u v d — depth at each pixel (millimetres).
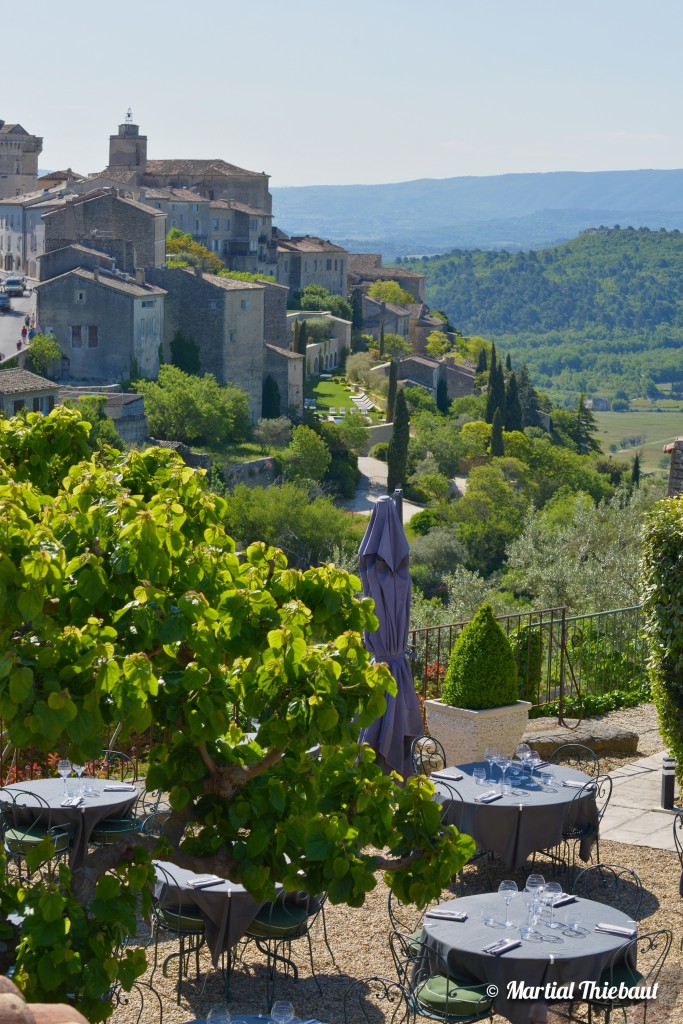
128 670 6812
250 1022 8336
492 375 159750
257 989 10961
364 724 7676
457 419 165750
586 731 18047
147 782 7891
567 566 38281
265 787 7875
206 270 164750
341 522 101625
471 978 9500
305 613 7793
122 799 12859
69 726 6816
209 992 10883
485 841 12484
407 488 131000
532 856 14031
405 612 14922
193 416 119812
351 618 8312
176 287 134125
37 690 6926
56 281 122000
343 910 12742
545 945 9406
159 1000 10102
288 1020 8094
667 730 14633
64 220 139250
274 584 8344
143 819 13438
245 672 7754
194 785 7949
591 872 13492
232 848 7859
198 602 7363
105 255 127312
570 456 150375
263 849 7711
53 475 10297
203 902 10484
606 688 21484
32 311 132250
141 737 17406
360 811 7840
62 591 7473
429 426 150875
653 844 14312
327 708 7340
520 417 163000
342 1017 10398
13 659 6746
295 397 148375
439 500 128625
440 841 8219
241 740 8766
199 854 7961
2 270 162250
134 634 7422
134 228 139125
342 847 7668
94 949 7359
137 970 7602
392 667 14883
